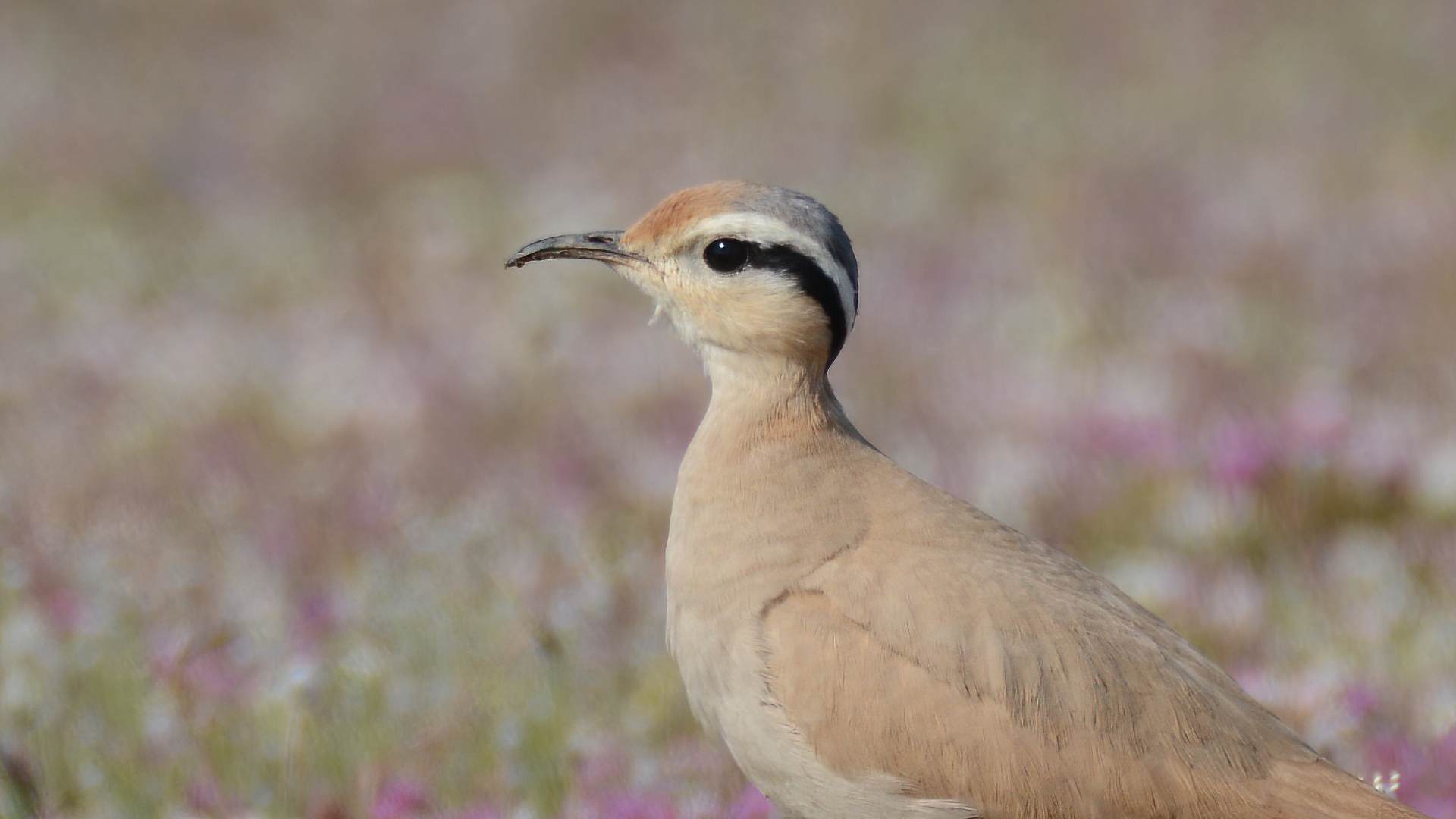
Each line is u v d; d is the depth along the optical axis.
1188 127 36.34
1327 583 15.20
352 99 41.38
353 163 36.53
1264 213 28.80
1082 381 20.62
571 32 45.19
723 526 10.51
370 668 13.27
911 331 23.80
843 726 9.76
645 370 22.05
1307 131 35.28
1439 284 23.95
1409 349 21.31
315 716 12.61
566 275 27.12
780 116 38.66
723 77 41.66
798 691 9.85
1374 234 26.84
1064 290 24.83
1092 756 9.51
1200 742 9.55
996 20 45.72
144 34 48.59
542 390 21.42
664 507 17.25
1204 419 18.59
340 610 14.34
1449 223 26.53
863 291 26.00
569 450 19.03
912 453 18.83
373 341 23.95
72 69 44.94
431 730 12.55
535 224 30.45
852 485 10.51
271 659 13.40
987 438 19.16
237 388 21.88
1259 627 14.32
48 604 14.36
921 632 9.76
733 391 11.06
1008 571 10.05
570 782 12.16
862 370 22.02
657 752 12.58
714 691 10.37
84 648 13.51
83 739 12.35
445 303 26.03
